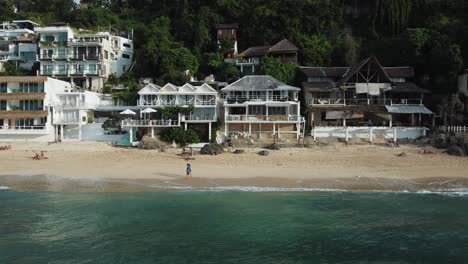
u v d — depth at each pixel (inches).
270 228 1018.7
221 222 1062.4
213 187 1471.5
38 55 3432.6
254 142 2374.5
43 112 2571.4
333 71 2874.0
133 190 1419.8
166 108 2480.3
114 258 827.4
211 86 2778.1
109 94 2965.1
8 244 903.7
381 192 1406.3
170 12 4163.4
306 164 1884.8
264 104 2493.8
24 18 4306.1
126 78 3353.8
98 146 2409.0
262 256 842.8
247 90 2568.9
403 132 2418.8
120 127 2596.0
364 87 2620.6
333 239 943.0
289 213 1145.4
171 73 3019.2
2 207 1196.5
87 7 4606.3
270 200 1290.6
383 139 2409.0
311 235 968.9
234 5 3690.9
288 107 2501.2
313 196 1346.0
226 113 2504.9
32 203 1242.0
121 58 3683.6
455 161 1934.1
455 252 866.1
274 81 2620.6
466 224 1051.3
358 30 3543.3
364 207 1209.4
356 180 1571.1
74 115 2628.0
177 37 3705.7
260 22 3469.5
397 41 3125.0
